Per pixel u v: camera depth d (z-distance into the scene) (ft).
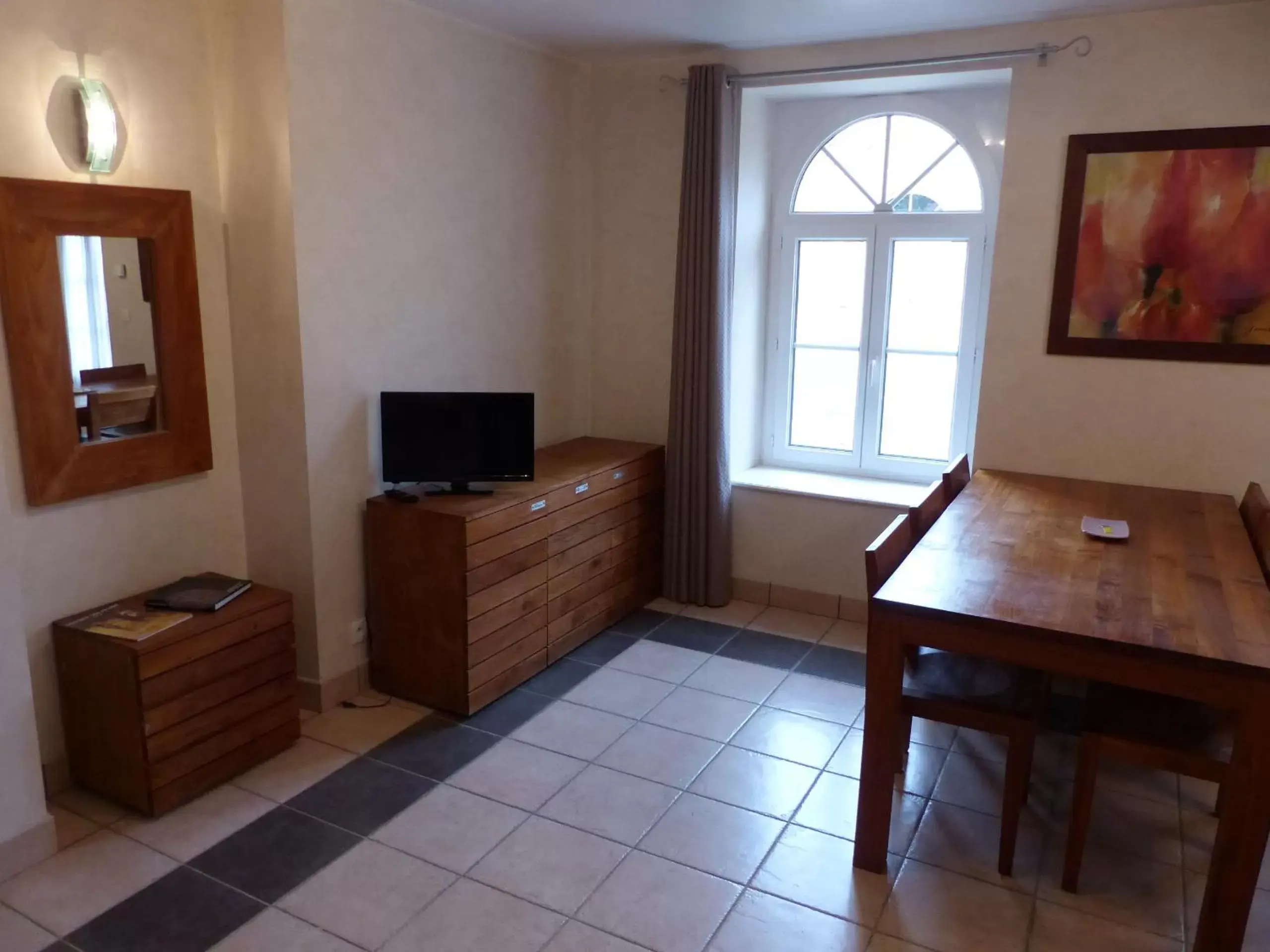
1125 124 10.50
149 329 8.96
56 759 8.63
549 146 12.86
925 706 7.79
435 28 10.63
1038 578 7.65
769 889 7.50
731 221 12.57
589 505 11.90
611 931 7.00
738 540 13.82
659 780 9.06
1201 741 7.06
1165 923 7.16
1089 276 10.90
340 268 9.77
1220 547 8.56
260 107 9.10
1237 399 10.50
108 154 8.30
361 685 10.77
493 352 12.28
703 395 12.87
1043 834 8.30
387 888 7.43
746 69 12.42
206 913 7.11
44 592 8.38
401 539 10.17
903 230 13.01
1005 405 11.61
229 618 8.66
